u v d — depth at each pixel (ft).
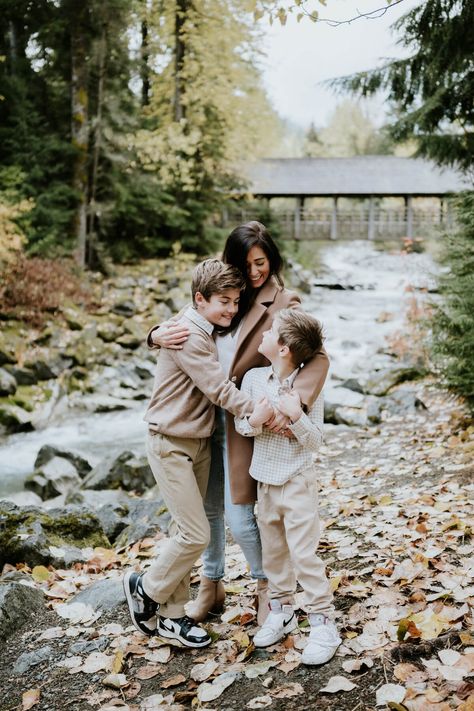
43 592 10.59
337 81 20.20
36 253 40.29
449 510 12.16
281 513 8.07
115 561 12.17
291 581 8.29
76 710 7.45
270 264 8.63
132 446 25.18
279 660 7.85
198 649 8.47
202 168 54.19
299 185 80.33
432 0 16.34
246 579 10.50
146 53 47.70
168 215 50.85
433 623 7.95
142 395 32.17
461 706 6.26
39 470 20.06
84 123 44.11
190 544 8.20
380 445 19.02
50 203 41.86
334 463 17.80
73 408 29.96
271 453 8.00
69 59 45.34
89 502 16.74
